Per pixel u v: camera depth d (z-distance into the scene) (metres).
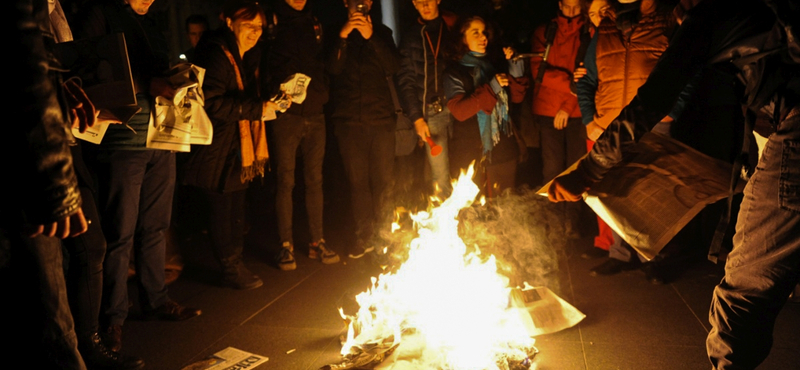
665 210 2.37
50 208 1.53
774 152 1.88
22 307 1.66
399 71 4.70
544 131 4.97
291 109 4.37
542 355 2.98
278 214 4.52
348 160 4.67
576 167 2.37
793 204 1.82
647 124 2.10
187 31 4.98
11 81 1.47
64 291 1.76
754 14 1.93
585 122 4.32
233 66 3.86
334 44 4.47
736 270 2.01
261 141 4.10
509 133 4.81
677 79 2.07
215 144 3.87
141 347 3.23
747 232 1.96
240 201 4.18
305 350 3.15
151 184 3.37
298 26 4.37
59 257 1.75
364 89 4.57
